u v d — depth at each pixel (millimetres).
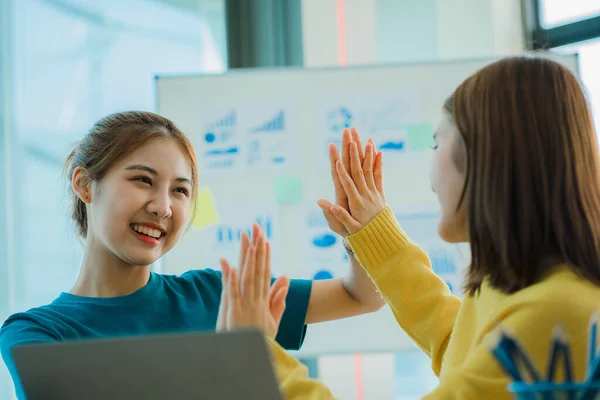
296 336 1513
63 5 2773
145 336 840
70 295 1415
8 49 2771
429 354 1309
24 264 2691
